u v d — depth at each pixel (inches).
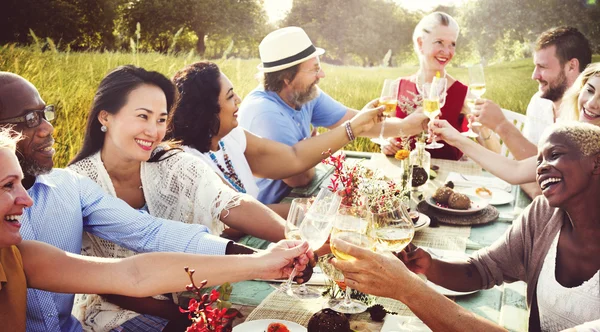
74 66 370.6
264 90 145.3
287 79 140.8
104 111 87.0
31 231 76.6
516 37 982.4
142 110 86.0
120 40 885.8
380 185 83.3
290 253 70.7
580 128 64.9
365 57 1189.7
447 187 110.6
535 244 72.7
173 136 111.7
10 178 59.1
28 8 758.5
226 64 410.9
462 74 797.2
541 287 71.4
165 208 94.3
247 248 78.5
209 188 93.4
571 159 63.9
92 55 435.2
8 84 75.2
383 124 138.6
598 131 64.4
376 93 457.4
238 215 92.1
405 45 1166.3
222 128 113.8
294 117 147.8
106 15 845.8
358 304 71.9
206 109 110.3
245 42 1050.7
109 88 85.8
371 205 78.0
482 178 126.7
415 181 114.6
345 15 1174.3
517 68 783.7
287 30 142.8
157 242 80.3
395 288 62.2
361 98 438.9
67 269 66.6
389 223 70.1
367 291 63.4
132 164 91.5
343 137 127.1
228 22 1004.6
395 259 62.8
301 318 69.3
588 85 86.0
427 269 76.5
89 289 66.9
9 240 60.7
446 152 163.8
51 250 67.2
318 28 1181.1
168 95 89.7
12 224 60.7
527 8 962.1
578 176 63.7
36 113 76.3
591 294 65.7
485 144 151.6
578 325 63.7
